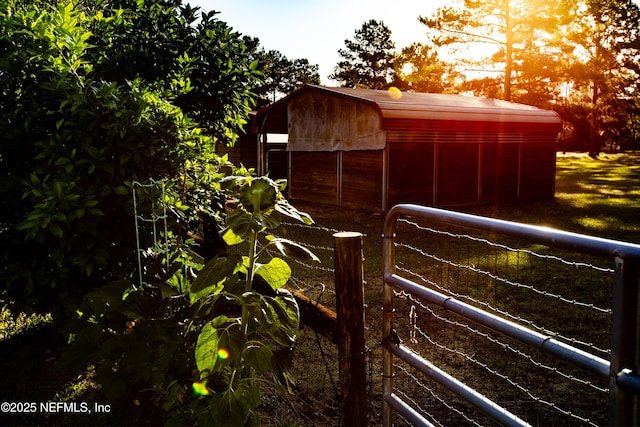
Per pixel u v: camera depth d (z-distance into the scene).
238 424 2.40
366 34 59.97
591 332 4.73
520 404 3.48
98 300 2.90
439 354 4.29
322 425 3.20
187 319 2.96
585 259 8.09
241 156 22.52
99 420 3.18
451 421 3.31
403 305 5.64
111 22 5.38
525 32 30.19
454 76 33.25
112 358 2.74
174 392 2.70
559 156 55.97
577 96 46.12
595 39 40.50
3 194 3.84
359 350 2.63
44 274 3.69
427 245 9.35
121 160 3.60
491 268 7.44
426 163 15.11
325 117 16.12
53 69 3.86
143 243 3.84
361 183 15.33
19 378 3.79
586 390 3.66
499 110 16.89
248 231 2.42
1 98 3.97
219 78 5.70
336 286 2.64
